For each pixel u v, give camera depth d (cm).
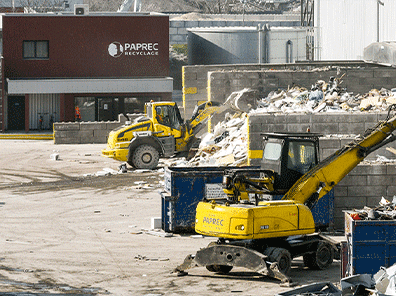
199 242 1917
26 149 4447
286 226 1528
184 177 2000
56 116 5847
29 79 5672
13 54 5722
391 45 4009
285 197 1664
